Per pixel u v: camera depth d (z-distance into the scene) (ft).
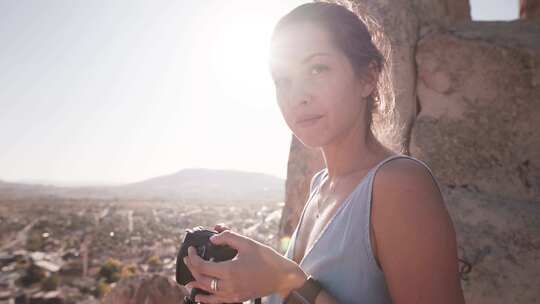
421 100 8.72
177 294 5.28
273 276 3.55
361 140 4.33
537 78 7.50
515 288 6.77
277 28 4.24
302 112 4.10
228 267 3.47
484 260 7.10
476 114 8.02
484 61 8.01
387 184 3.56
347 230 3.84
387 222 3.51
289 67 4.15
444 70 8.41
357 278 3.76
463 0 10.44
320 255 4.06
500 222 7.24
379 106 4.71
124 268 174.50
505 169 7.70
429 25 9.03
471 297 7.09
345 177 4.37
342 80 4.03
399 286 3.41
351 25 4.07
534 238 6.89
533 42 7.80
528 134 7.59
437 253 3.26
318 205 4.90
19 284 161.17
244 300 3.54
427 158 8.33
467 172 7.98
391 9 8.09
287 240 9.68
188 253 3.76
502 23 9.50
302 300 3.67
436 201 3.40
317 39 4.02
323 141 4.10
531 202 7.38
